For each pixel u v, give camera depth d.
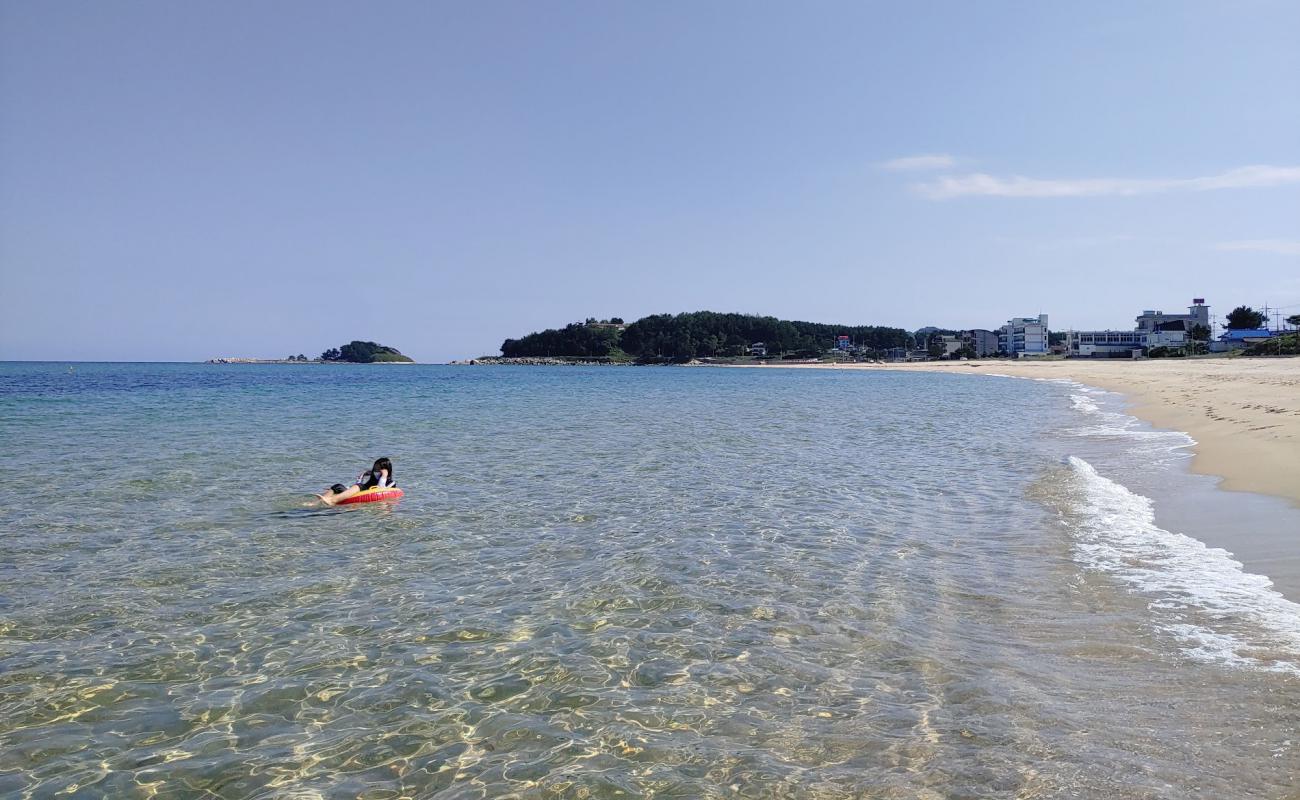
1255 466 18.08
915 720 6.86
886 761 6.22
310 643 9.09
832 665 8.13
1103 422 33.47
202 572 11.99
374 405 52.19
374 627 9.59
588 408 49.38
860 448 26.36
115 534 14.41
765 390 77.94
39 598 10.77
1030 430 31.45
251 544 13.67
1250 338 174.50
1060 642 8.47
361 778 6.27
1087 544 12.48
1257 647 8.05
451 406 51.44
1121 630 8.70
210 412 44.88
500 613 10.01
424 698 7.63
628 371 188.62
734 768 6.23
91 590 11.12
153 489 18.95
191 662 8.59
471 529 14.68
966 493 17.55
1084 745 6.28
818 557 12.31
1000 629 8.96
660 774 6.19
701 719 7.07
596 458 24.25
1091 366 126.50
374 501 17.22
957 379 104.00
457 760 6.50
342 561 12.55
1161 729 6.46
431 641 9.10
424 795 6.00
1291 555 11.13
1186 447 22.88
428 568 12.11
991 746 6.35
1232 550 11.66
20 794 6.07
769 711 7.16
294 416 42.00
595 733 6.88
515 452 25.83
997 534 13.53
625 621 9.62
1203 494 15.83
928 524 14.51
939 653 8.33
